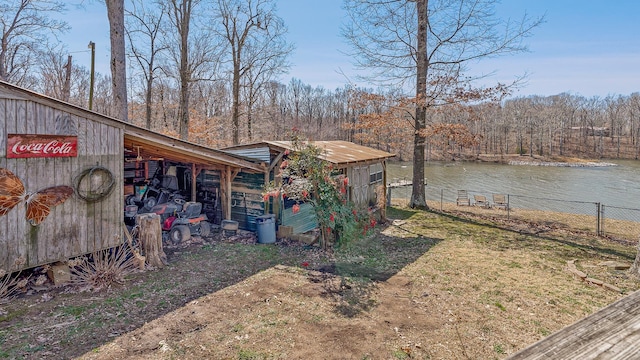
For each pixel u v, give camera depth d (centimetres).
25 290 578
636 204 2141
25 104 559
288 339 452
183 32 1697
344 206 872
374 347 436
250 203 1040
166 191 1076
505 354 429
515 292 623
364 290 619
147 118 2195
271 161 1012
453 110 1421
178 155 943
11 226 553
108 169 679
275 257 799
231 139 2425
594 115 7056
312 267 738
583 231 1168
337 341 448
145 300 559
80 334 454
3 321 482
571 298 599
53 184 599
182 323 488
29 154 565
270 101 3053
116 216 697
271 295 588
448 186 2891
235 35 2066
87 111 636
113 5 1077
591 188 2802
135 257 702
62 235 614
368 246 918
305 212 1117
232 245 888
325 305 554
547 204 2098
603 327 115
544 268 759
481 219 1345
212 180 1124
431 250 893
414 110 1552
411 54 1484
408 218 1316
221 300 565
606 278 694
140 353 414
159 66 2114
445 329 487
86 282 612
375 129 1527
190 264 734
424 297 595
